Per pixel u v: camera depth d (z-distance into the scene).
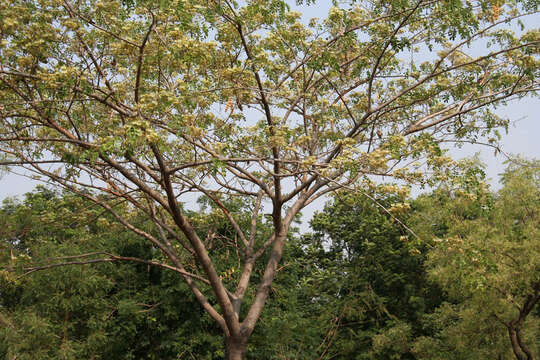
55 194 17.98
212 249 17.98
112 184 10.91
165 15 7.90
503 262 12.60
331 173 10.68
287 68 11.69
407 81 12.13
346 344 19.56
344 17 9.87
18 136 8.61
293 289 20.41
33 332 14.53
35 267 10.89
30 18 7.89
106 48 8.74
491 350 14.25
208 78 9.94
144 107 8.10
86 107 9.73
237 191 12.33
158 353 18.17
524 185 13.75
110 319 17.41
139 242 19.17
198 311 18.31
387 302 21.09
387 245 20.84
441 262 13.77
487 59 11.23
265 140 10.61
